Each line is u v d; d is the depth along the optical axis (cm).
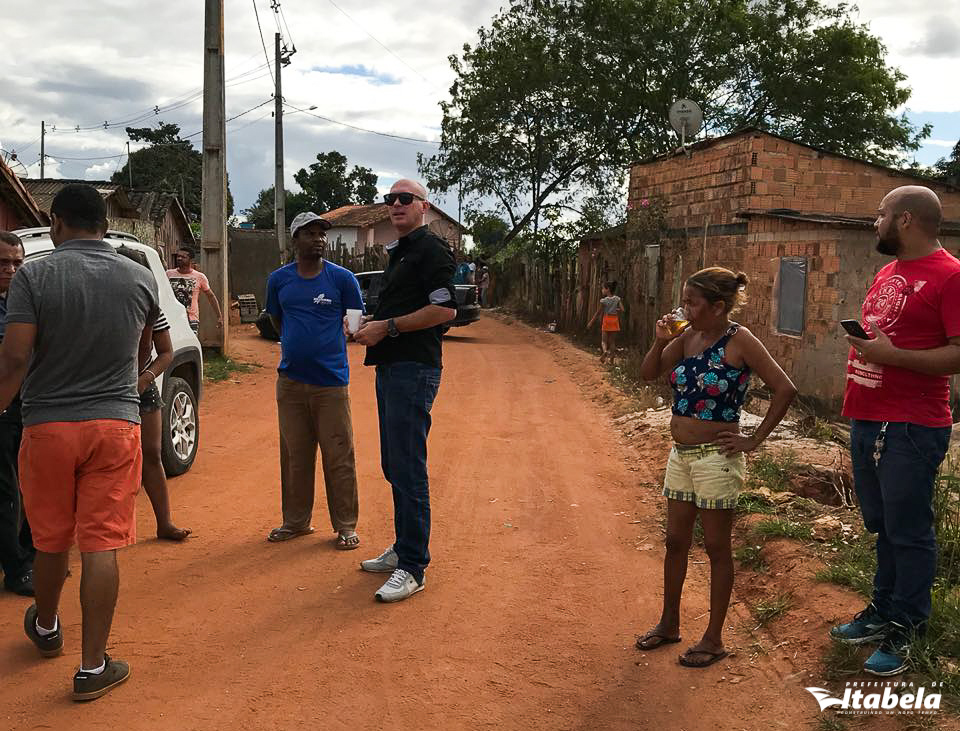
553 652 420
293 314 557
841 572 454
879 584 390
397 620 455
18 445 474
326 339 553
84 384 371
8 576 483
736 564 520
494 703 372
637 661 410
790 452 715
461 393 1283
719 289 380
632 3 2922
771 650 412
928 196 361
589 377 1445
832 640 394
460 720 358
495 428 1007
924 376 359
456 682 389
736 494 392
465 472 783
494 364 1662
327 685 385
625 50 2983
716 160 1723
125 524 380
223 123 1495
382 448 500
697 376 391
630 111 3080
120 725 350
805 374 1261
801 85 2917
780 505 598
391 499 684
